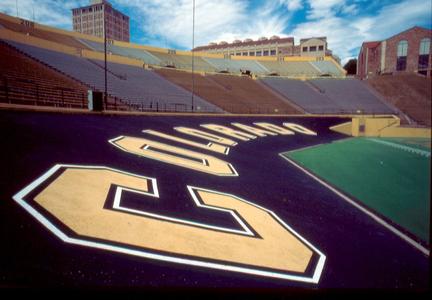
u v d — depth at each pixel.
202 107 29.44
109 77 26.42
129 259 3.66
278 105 37.16
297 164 14.35
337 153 18.75
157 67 37.78
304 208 7.80
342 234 6.54
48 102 14.64
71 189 5.17
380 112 37.47
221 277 3.78
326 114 36.59
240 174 9.68
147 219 4.80
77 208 4.55
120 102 21.55
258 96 38.88
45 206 4.37
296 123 28.16
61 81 19.38
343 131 29.75
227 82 41.41
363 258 5.54
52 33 34.91
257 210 6.72
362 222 7.67
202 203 6.25
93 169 6.50
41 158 6.35
